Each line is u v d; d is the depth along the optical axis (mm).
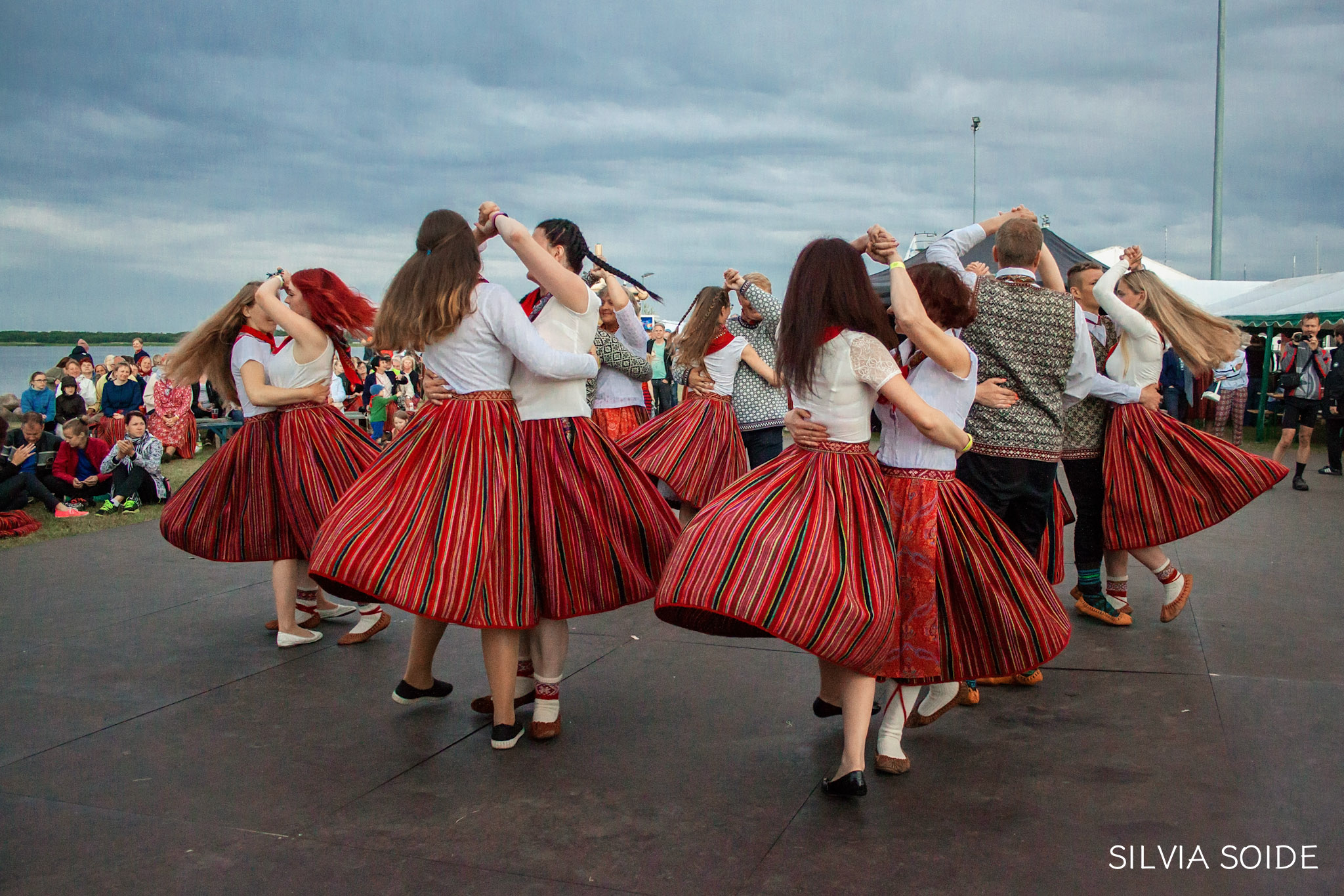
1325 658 3902
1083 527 4426
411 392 13859
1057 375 3453
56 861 2404
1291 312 12695
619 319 6293
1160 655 3975
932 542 2779
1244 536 6562
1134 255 4277
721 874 2332
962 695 3430
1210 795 2705
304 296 4098
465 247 3066
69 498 8203
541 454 3105
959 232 3549
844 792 2697
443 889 2271
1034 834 2506
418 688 3346
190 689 3715
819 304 2699
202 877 2328
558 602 3062
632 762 3012
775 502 2664
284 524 4113
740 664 4004
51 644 4324
